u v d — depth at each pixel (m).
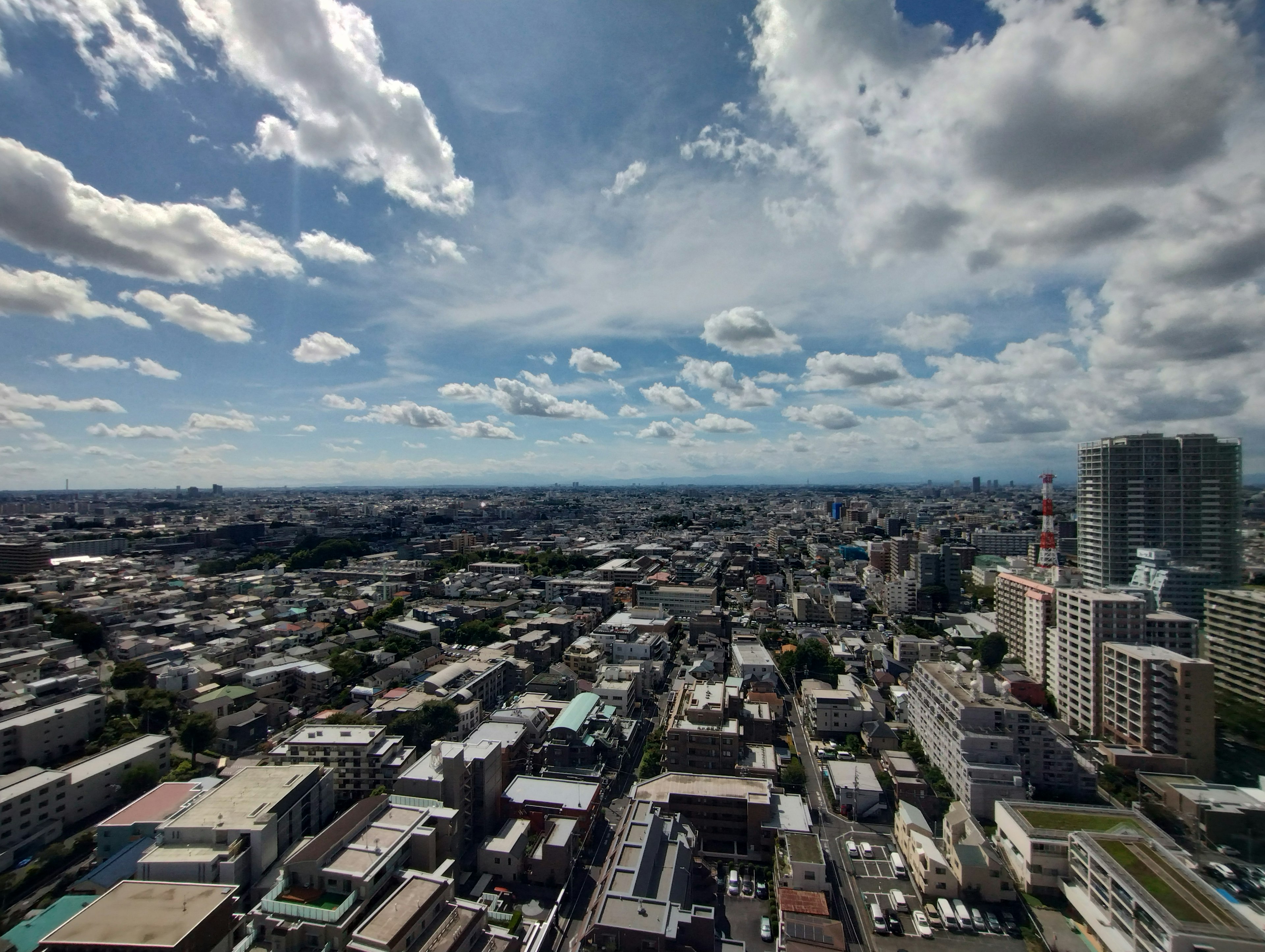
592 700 168.50
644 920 87.62
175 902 83.88
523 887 110.81
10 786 122.75
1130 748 156.12
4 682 189.88
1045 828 112.12
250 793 115.62
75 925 79.44
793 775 142.88
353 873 91.94
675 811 123.81
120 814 115.81
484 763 124.06
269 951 85.06
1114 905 93.88
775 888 107.44
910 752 159.88
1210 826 120.12
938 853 110.06
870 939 99.19
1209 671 146.75
